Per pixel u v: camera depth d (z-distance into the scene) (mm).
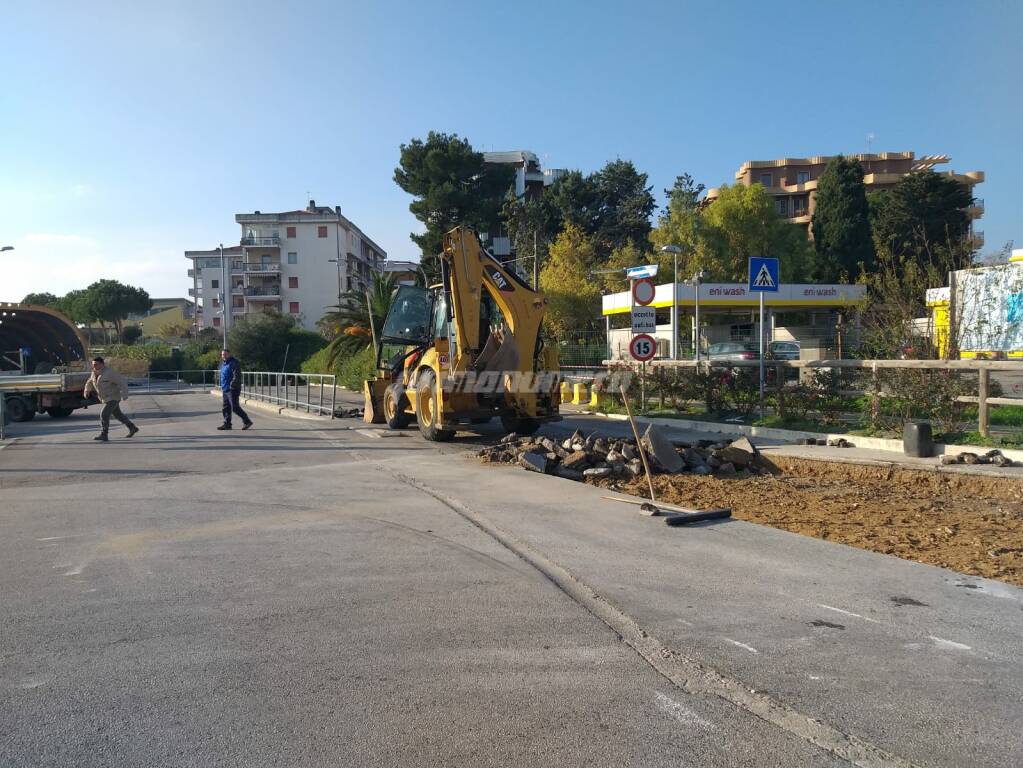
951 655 4039
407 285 16062
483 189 60219
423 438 14312
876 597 4945
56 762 3111
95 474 10555
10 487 9578
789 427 13172
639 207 66688
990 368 10172
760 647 4172
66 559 6105
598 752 3145
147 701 3633
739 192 53219
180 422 19734
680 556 5922
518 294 12758
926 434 10047
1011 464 9039
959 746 3156
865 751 3127
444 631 4461
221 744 3238
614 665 3975
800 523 7129
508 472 9844
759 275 13867
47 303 104000
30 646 4312
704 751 3145
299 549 6301
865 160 75000
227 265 78438
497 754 3139
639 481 9344
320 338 52500
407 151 56750
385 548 6285
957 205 48688
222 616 4758
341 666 4000
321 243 75750
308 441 14188
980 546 6199
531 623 4570
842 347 16062
